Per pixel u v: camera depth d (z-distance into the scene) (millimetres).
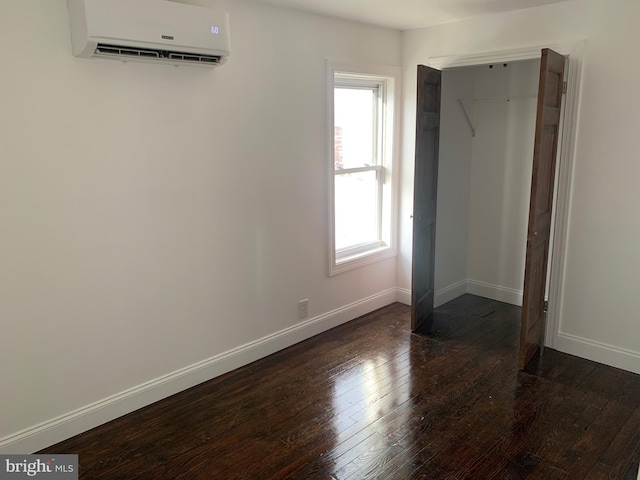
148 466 2371
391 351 3570
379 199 4375
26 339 2383
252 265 3312
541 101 2832
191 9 2436
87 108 2416
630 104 2963
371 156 4250
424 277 4004
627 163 3027
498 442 2512
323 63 3488
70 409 2586
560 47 3172
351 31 3648
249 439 2570
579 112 3156
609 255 3186
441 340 3744
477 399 2912
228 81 2959
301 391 3035
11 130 2201
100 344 2648
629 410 2775
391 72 4020
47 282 2410
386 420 2717
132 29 2258
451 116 4168
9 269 2283
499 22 3459
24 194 2277
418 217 3713
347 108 3953
